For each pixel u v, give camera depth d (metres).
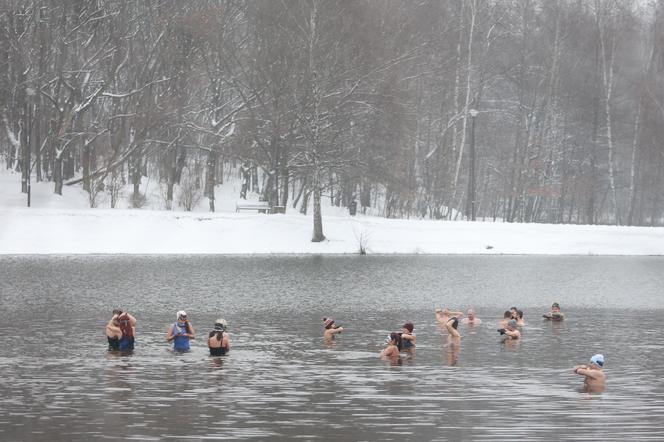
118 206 86.19
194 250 71.69
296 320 38.62
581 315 42.22
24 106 80.81
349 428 21.52
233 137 84.50
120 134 82.25
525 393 25.31
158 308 41.38
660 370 28.81
